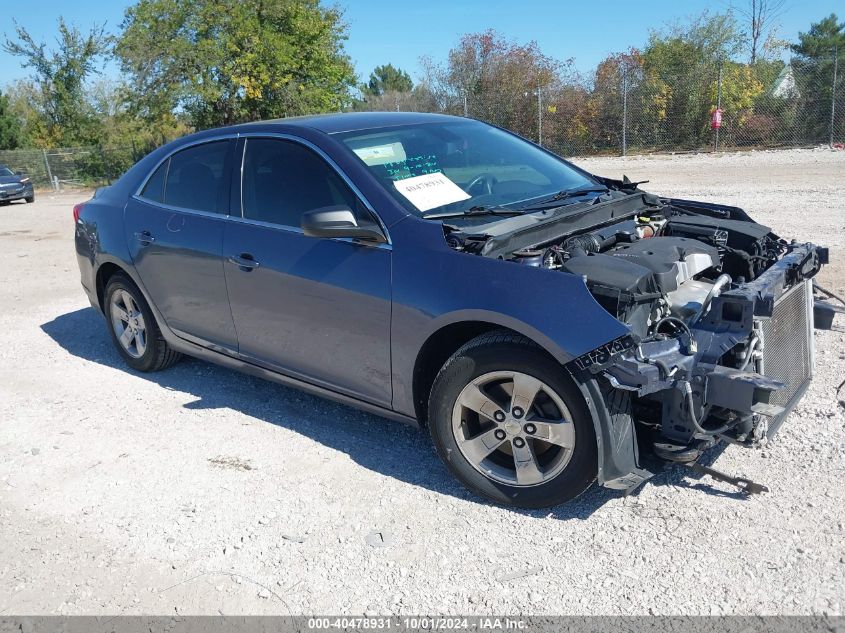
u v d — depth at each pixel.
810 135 19.84
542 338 3.03
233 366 4.66
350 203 3.78
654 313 3.21
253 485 3.77
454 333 3.49
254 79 27.47
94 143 36.72
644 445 3.34
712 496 3.36
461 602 2.82
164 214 4.83
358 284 3.64
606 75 22.33
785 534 3.04
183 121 29.14
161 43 26.86
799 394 3.66
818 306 4.09
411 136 4.27
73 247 12.00
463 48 24.92
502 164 4.34
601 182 4.65
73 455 4.22
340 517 3.43
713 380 3.02
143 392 5.12
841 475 3.43
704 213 4.47
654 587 2.81
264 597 2.93
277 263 4.02
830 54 22.81
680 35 22.38
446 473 3.77
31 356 6.12
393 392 3.69
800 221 9.20
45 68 36.22
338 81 29.98
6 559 3.29
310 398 4.82
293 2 27.38
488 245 3.29
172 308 4.87
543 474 3.29
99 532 3.44
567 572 2.94
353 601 2.87
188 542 3.31
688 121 21.44
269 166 4.23
